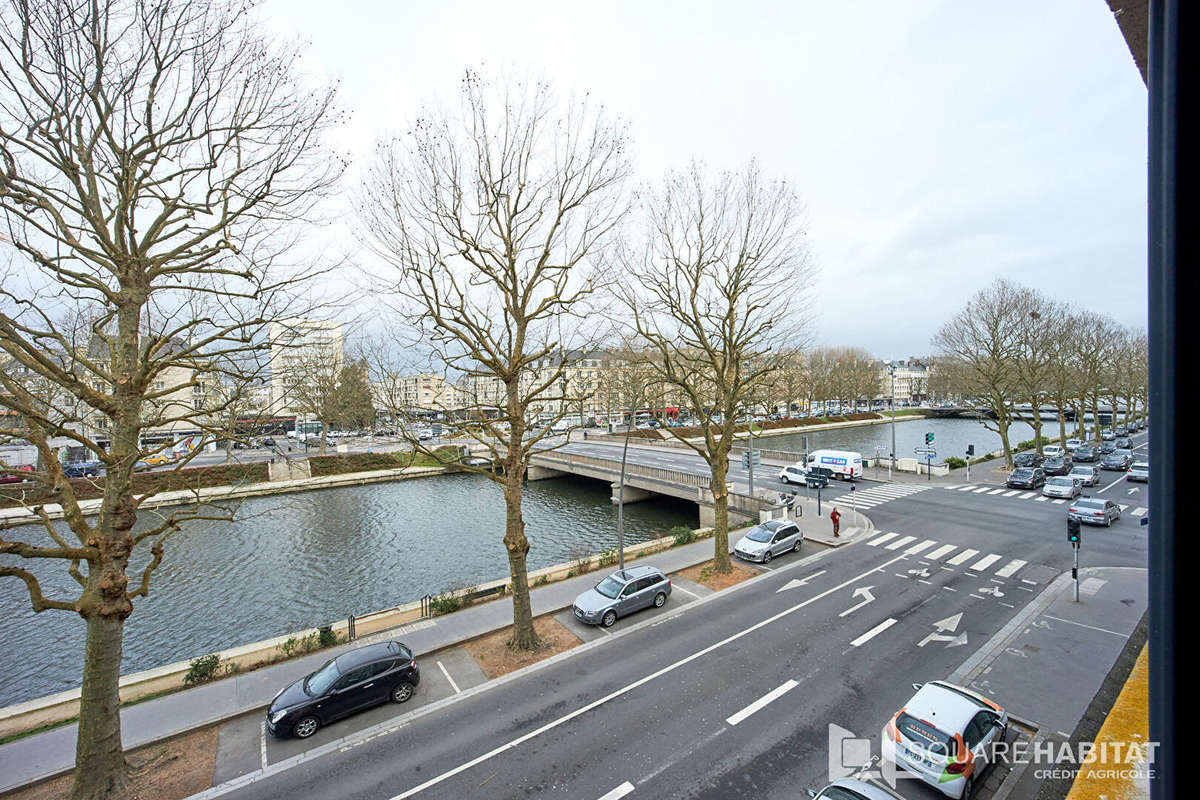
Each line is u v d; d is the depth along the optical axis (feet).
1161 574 5.42
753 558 77.77
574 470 166.09
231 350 40.16
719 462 74.28
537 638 55.06
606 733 40.98
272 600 91.25
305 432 268.21
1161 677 5.46
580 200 52.70
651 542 93.91
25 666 72.38
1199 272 5.01
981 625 55.36
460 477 196.34
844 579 69.92
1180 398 5.15
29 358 33.35
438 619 61.93
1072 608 58.75
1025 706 41.81
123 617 37.11
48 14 29.73
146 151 35.12
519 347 53.62
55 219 33.35
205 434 49.44
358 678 44.73
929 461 136.15
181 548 117.91
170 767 39.22
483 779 36.83
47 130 31.50
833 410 415.85
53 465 35.73
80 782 35.55
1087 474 126.72
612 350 114.93
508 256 51.26
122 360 37.29
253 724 44.11
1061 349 156.46
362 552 114.93
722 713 42.68
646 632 57.72
